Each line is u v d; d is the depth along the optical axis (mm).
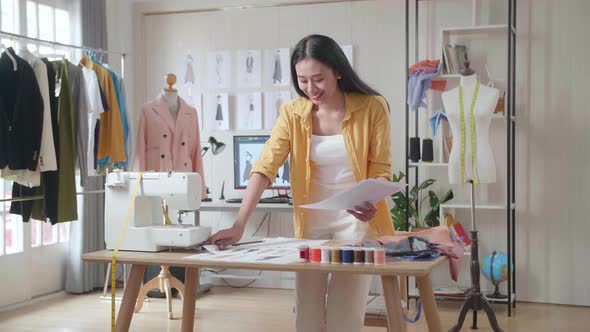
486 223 5109
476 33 5043
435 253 2057
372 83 5352
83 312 4699
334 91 2311
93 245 5406
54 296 5199
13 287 4840
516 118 5023
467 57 4945
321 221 2436
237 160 5332
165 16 5828
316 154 2369
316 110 2398
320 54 2217
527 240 5023
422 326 4273
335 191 2385
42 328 4246
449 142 4898
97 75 4637
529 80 4988
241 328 4254
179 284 4547
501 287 5086
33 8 4980
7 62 4109
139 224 2305
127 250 2277
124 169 4828
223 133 5715
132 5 5832
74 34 5285
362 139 2336
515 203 5043
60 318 4520
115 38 5832
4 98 4090
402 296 3205
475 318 4227
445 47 4875
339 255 1955
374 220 2391
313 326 2467
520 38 5004
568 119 4926
